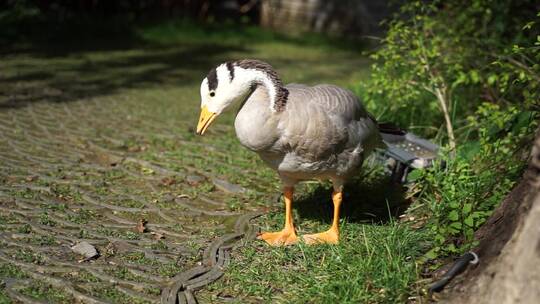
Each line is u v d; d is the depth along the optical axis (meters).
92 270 3.57
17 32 8.00
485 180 3.85
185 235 3.83
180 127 4.94
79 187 4.12
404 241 3.65
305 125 3.60
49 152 4.45
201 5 10.40
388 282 3.47
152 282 3.54
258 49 8.75
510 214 3.41
